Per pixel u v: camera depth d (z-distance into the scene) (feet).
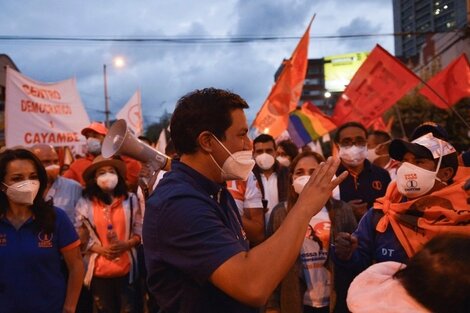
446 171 8.79
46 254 10.11
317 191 5.32
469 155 11.72
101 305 14.58
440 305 3.91
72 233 10.66
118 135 7.48
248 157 5.98
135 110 51.24
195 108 5.86
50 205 10.49
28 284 9.86
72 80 28.45
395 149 9.05
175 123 6.04
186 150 5.99
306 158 11.62
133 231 15.20
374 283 4.64
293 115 37.27
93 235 14.67
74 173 20.49
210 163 5.96
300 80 24.11
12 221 10.10
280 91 24.34
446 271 3.91
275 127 24.44
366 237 9.30
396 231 8.72
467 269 3.87
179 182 5.78
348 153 14.49
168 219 5.39
